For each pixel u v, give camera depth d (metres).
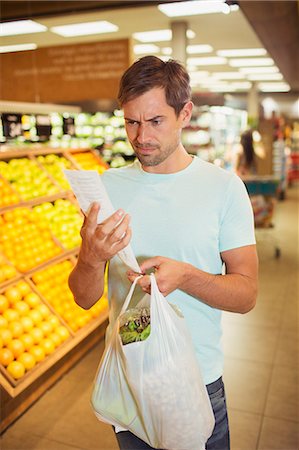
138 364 1.04
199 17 5.54
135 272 1.09
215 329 1.25
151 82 1.02
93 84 4.60
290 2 4.13
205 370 1.22
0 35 6.21
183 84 1.06
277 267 5.19
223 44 7.25
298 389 2.67
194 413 1.08
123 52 4.46
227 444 1.33
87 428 2.34
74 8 4.37
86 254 1.06
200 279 1.09
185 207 1.16
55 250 3.11
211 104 6.24
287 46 6.31
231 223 1.17
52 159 3.88
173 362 1.05
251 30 6.25
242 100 17.08
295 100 17.80
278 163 10.30
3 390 2.27
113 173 1.28
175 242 1.16
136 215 1.19
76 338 2.69
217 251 1.19
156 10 5.20
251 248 1.19
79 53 4.59
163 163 1.19
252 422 2.37
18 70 4.76
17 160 3.53
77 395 2.63
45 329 2.51
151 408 1.06
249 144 6.98
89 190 1.02
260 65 9.66
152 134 1.06
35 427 2.35
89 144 6.08
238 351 3.15
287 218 8.23
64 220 3.46
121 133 6.04
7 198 3.04
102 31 6.12
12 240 2.85
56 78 4.70
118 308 1.29
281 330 3.48
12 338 2.33
